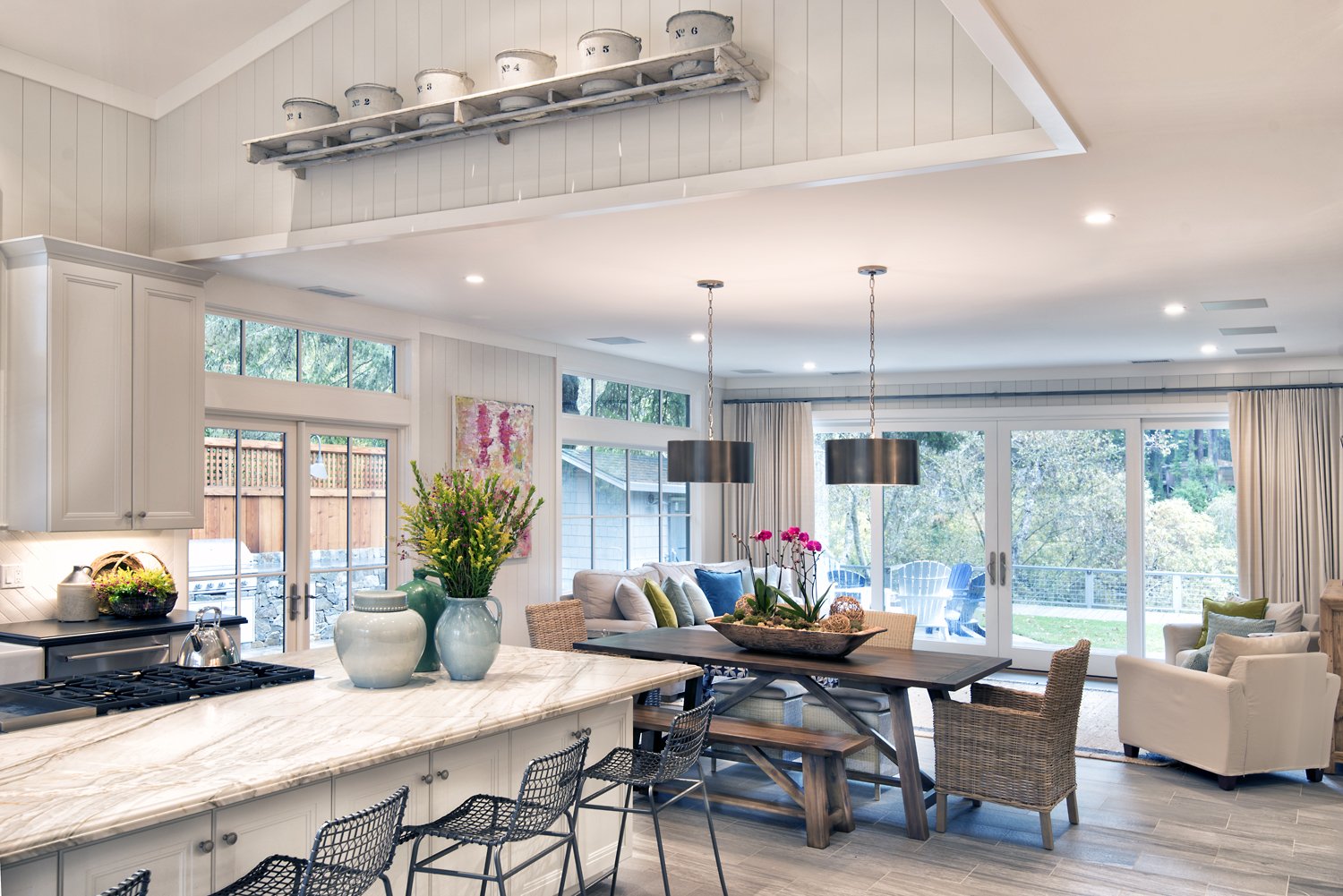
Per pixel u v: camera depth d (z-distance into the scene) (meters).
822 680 5.51
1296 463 8.19
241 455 5.71
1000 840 4.59
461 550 3.57
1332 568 8.05
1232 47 2.61
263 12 4.82
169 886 2.33
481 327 7.25
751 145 3.75
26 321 4.55
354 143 4.43
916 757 4.62
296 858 2.42
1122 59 2.69
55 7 4.54
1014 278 5.42
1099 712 7.44
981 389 9.49
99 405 4.68
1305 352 7.96
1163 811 5.04
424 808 3.01
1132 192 3.86
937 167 3.47
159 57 4.99
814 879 4.05
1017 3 2.37
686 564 8.91
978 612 9.43
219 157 5.05
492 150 4.28
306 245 4.75
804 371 9.80
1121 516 8.95
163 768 2.41
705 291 5.88
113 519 4.72
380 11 4.66
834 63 3.63
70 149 4.91
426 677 3.63
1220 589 8.66
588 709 3.72
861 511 9.97
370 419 6.42
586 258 5.04
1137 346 7.74
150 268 4.91
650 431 9.37
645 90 3.78
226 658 3.56
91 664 4.35
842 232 4.48
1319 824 4.84
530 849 3.44
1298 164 3.54
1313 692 5.55
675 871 4.11
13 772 2.37
